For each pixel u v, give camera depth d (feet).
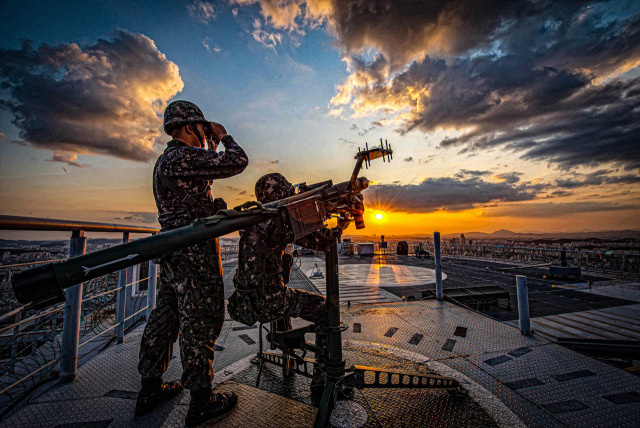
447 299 15.06
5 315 5.40
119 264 2.58
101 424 5.34
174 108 5.82
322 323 5.11
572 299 20.84
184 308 5.20
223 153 5.24
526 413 5.64
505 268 37.99
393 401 5.86
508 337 9.70
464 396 6.03
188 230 2.91
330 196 4.39
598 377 7.07
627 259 30.96
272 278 4.37
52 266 2.36
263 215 3.47
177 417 5.48
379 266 43.50
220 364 7.81
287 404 5.74
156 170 5.59
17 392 6.71
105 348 9.34
